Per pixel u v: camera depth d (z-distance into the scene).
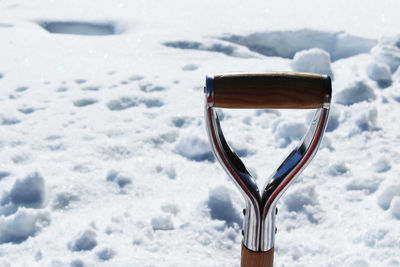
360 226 1.22
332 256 1.15
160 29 3.38
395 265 1.11
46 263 1.13
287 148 1.61
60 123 1.76
